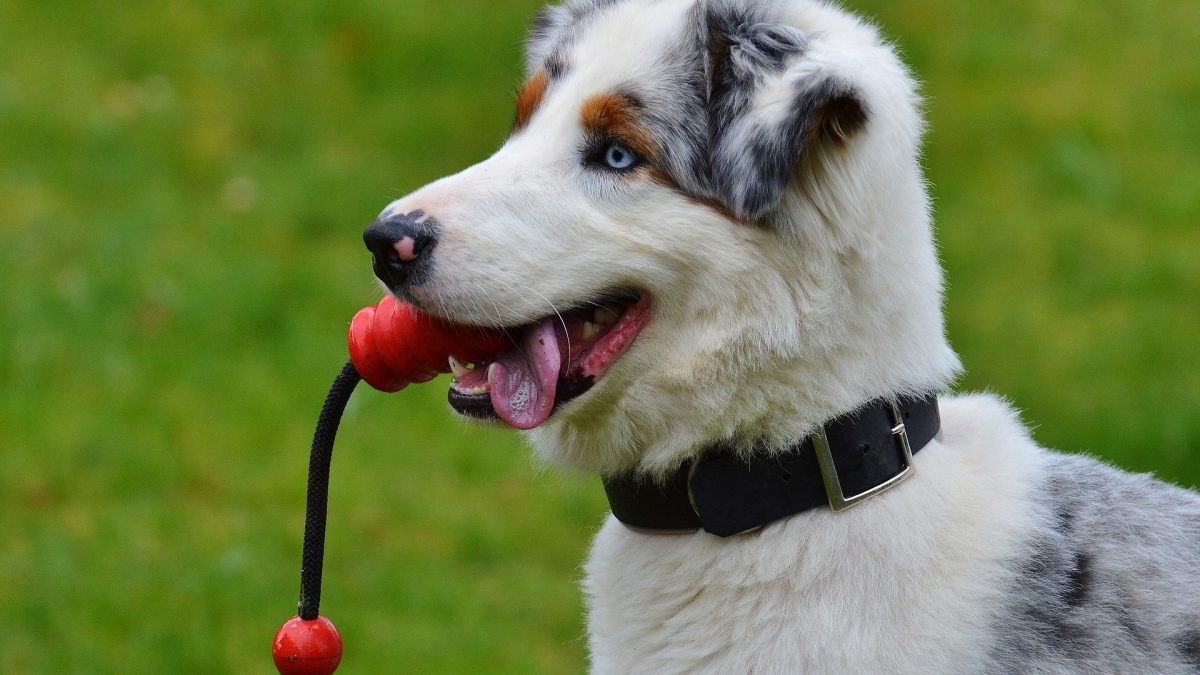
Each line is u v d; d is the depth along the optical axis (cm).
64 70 1625
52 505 966
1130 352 1141
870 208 475
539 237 492
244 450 1030
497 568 922
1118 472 534
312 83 1609
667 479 501
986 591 474
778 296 480
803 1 520
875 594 472
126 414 1062
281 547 924
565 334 505
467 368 518
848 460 479
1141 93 1602
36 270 1252
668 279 492
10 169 1432
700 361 489
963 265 1296
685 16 510
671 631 497
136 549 914
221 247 1305
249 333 1180
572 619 870
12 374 1104
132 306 1203
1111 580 486
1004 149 1500
